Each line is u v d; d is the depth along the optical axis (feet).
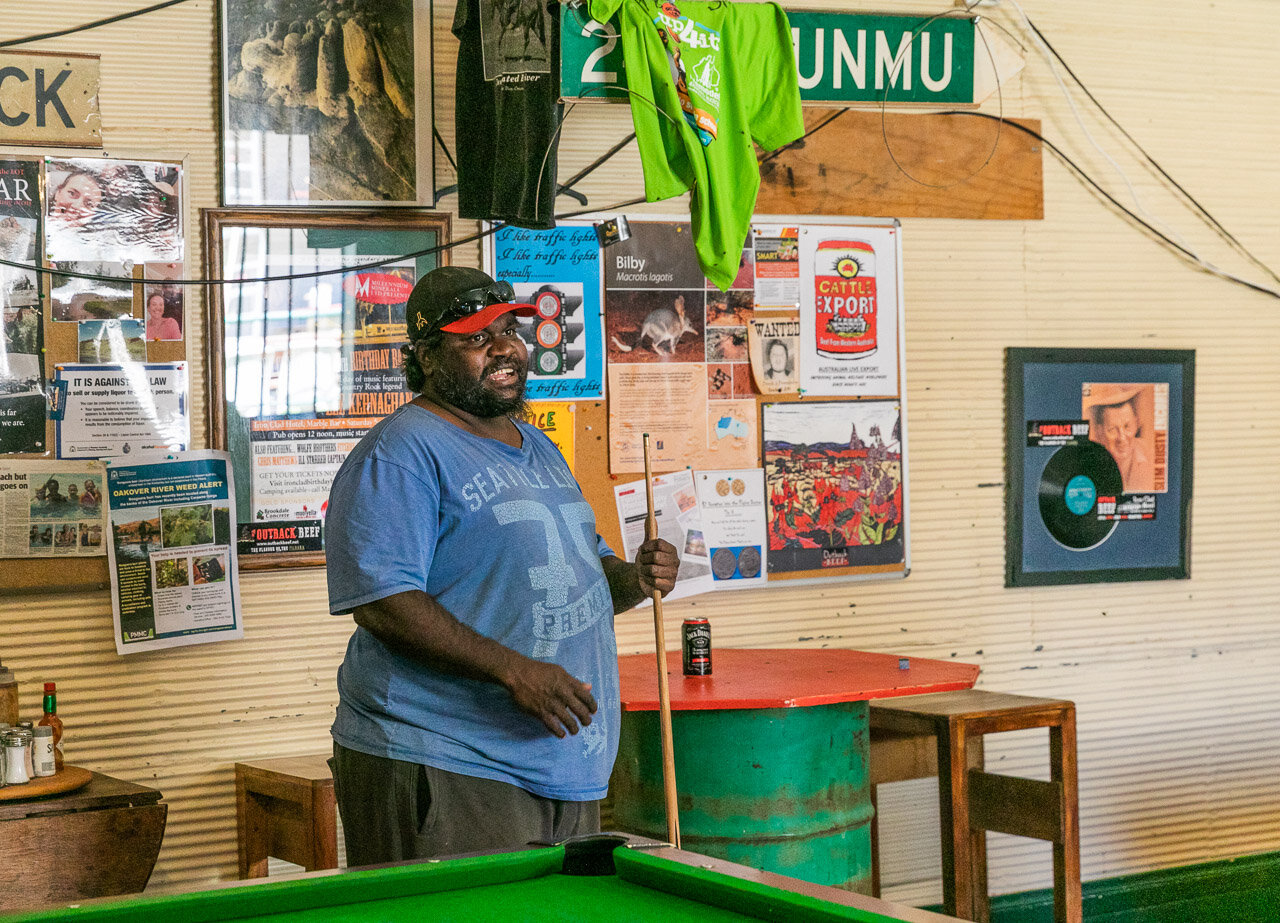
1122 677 15.35
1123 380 15.29
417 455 8.11
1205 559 15.76
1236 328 15.93
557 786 8.10
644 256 13.48
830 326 14.14
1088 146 15.24
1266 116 15.87
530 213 11.39
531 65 11.30
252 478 12.11
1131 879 15.24
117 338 11.73
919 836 14.38
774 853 10.25
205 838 11.92
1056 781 12.35
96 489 11.61
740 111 11.71
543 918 5.05
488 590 8.14
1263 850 15.96
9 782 9.72
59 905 4.95
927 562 14.57
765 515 13.85
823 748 10.52
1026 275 14.99
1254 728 15.97
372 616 7.83
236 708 12.09
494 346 8.62
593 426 13.29
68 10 11.71
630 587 9.24
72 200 11.65
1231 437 15.90
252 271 12.15
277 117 12.21
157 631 11.73
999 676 14.84
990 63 13.05
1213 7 15.75
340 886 5.26
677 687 10.46
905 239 14.49
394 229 12.59
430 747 7.89
